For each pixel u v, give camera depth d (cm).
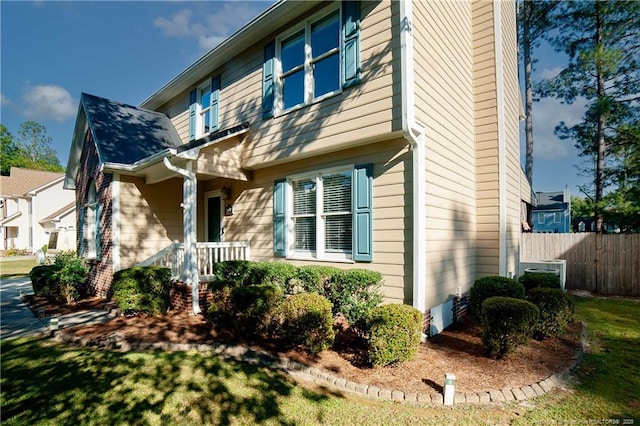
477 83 838
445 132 655
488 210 813
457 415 340
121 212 885
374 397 376
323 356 477
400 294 555
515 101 1012
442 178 634
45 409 354
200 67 944
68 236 1473
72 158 1235
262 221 819
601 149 1330
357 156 623
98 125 969
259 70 805
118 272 741
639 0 1144
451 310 658
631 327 663
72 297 886
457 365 450
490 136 816
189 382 408
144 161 775
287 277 612
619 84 1266
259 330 543
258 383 406
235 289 564
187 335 570
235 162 812
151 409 351
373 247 592
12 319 727
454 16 729
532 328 470
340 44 618
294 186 758
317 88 676
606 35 1270
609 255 1066
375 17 566
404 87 518
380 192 586
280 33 743
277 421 329
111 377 424
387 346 424
